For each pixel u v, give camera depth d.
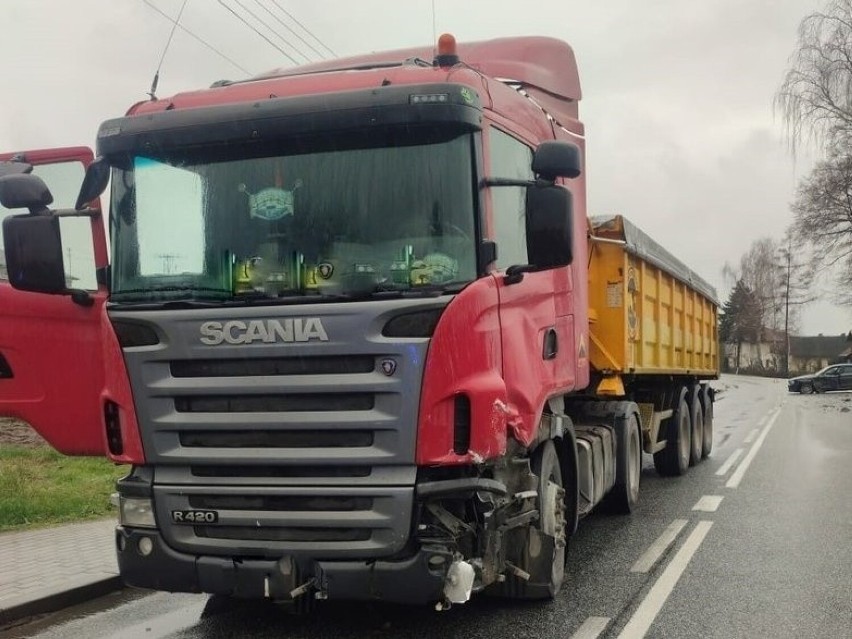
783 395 43.00
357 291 4.53
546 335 5.79
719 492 10.74
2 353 5.95
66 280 5.75
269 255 4.70
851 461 13.95
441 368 4.41
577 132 7.06
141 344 4.79
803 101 30.59
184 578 4.72
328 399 4.52
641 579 6.54
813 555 7.26
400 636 5.28
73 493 9.71
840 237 40.62
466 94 4.65
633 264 9.04
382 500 4.42
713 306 15.38
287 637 5.34
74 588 6.20
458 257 4.57
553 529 5.81
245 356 4.59
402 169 4.68
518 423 5.04
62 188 6.02
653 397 11.11
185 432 4.74
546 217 4.79
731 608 5.79
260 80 5.64
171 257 4.87
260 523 4.59
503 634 5.27
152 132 4.95
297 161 4.80
